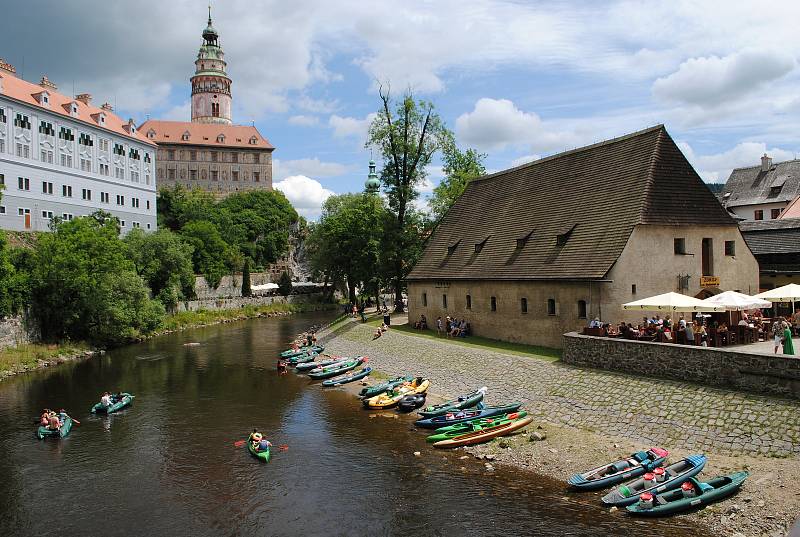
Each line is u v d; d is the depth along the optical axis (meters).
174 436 28.77
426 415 28.86
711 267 35.12
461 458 24.02
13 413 33.31
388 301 90.12
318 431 28.58
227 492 22.06
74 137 83.56
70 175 82.69
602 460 21.89
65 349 51.28
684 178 34.84
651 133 36.06
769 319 34.47
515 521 18.61
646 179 34.00
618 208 34.69
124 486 22.91
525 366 31.75
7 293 49.16
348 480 22.59
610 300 32.03
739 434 20.73
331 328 62.50
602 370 27.89
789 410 20.31
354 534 18.61
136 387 39.47
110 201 91.38
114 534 19.20
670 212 33.69
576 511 18.91
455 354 37.31
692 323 30.48
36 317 52.19
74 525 19.86
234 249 116.12
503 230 44.31
